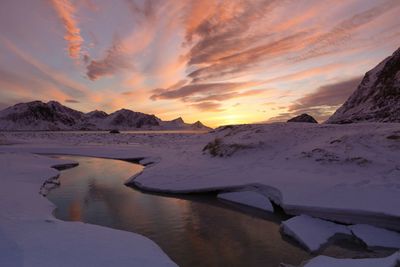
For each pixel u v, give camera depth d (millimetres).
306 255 9320
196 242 10289
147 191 17719
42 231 9117
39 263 6867
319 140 20547
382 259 7434
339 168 15859
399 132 17734
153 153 33938
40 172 21594
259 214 13328
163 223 12195
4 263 6758
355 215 10992
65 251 7715
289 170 16844
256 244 10172
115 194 16969
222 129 48469
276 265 8711
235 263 8844
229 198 15539
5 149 39750
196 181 17719
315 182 14258
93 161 32188
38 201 13750
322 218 11586
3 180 17641
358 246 9797
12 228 9188
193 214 13336
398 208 10594
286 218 12727
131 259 7664
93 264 7102
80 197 16266
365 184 13242
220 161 21547
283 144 21844
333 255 9195
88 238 8867
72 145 46906
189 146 37781
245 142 22781
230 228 11633
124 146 44156
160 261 7684
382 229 10430
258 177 16297
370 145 17359
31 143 50875
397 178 13359
